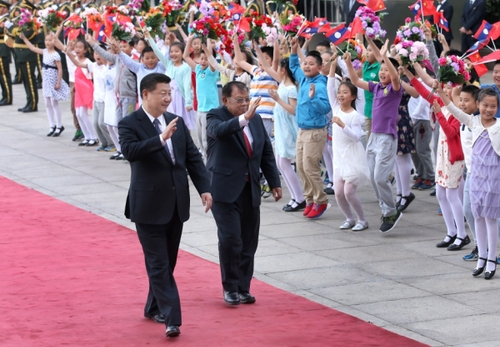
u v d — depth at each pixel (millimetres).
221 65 13594
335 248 9953
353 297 8234
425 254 9656
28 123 19844
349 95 10375
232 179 7957
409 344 6930
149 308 7645
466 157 9070
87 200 12625
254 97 12602
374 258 9523
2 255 9891
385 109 10391
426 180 12758
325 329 7324
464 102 9031
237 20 12328
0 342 7176
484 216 8617
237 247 7938
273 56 12172
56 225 11242
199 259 9555
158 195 7285
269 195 12625
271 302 8102
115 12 14789
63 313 7883
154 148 7105
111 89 15172
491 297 8141
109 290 8547
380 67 10484
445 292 8320
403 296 8234
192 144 7637
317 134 11047
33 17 17438
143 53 14391
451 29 19766
